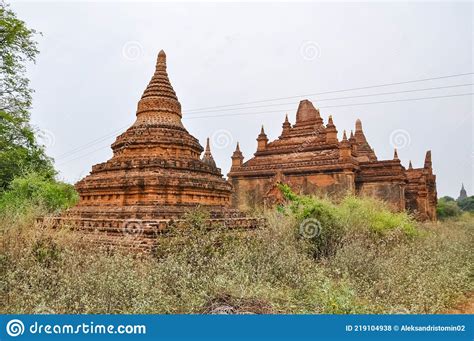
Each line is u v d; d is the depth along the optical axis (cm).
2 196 1867
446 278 856
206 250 845
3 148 2016
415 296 699
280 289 743
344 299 624
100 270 675
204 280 674
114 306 586
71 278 632
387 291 727
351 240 1105
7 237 835
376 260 909
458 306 793
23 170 2094
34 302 571
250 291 661
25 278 643
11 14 1992
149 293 616
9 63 2027
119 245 888
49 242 829
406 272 848
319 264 973
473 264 1099
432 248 1162
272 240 990
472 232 1870
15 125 2059
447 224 2547
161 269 715
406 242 1311
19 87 2131
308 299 682
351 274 852
